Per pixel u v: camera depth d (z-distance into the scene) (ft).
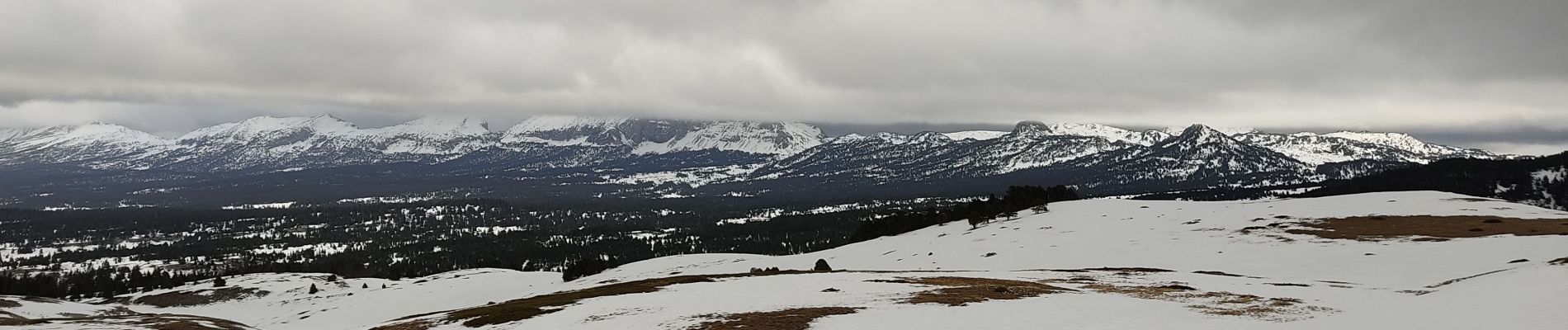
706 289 253.03
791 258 506.89
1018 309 176.55
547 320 192.85
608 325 176.65
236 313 563.89
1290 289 222.89
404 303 469.57
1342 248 313.53
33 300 443.73
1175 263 327.06
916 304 191.83
